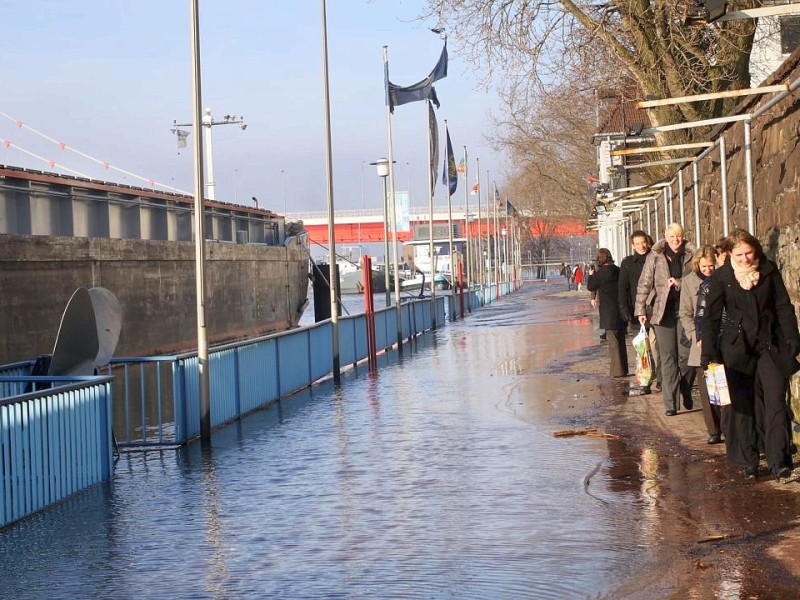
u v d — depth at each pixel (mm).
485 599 6180
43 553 7867
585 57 23562
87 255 34625
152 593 6664
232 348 15258
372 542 7695
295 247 63500
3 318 29047
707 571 6414
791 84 9391
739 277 8844
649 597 6016
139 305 38781
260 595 6512
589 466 10195
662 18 21062
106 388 11023
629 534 7457
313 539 7887
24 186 33969
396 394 17781
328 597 6395
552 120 58031
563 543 7336
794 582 6070
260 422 14984
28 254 30641
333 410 15938
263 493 9773
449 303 46594
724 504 8125
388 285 39094
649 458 10391
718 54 21688
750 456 9039
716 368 8961
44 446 9586
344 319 23531
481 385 18359
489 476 9977
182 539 8117
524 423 13383
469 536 7699
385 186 38750
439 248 119625
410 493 9375
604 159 41406
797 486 8508
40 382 11461
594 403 14805
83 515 9188
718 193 14945
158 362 13164
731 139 13789
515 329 36000
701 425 12227
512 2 23109
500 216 101875
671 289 13000
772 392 8789
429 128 39562
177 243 42844
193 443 13320
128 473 11305
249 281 52844
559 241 152250
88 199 38312
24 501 9195
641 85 22859
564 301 61031
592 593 6168
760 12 8289
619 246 43812
